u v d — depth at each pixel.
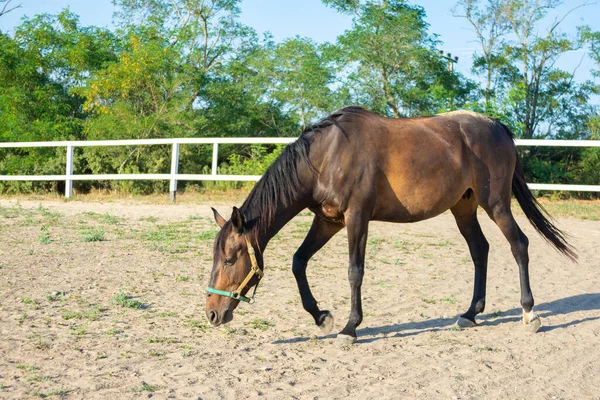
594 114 24.55
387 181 5.15
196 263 8.13
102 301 6.21
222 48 31.31
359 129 5.11
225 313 4.75
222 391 3.95
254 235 4.84
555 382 4.20
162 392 3.91
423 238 10.35
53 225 11.07
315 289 6.94
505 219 5.65
